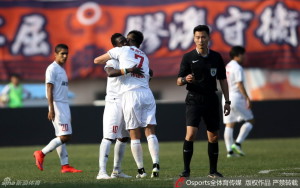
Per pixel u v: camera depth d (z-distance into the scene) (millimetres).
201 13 66188
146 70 31719
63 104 36500
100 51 66188
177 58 66188
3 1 66250
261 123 64500
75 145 60875
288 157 43750
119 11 66625
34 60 66438
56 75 36312
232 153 45719
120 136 32062
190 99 29875
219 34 66375
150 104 31453
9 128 61969
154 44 66438
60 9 66500
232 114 45938
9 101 66125
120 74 30625
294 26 66875
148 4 66688
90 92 68938
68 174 35219
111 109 31953
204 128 63625
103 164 31875
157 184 27656
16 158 47688
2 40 66125
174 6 66500
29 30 66375
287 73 68812
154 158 30906
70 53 66125
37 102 68125
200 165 38812
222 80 30422
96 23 66250
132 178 31141
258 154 46875
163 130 62938
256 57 66750
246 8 66562
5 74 66125
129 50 31500
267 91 68812
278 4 66688
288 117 64750
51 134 62531
